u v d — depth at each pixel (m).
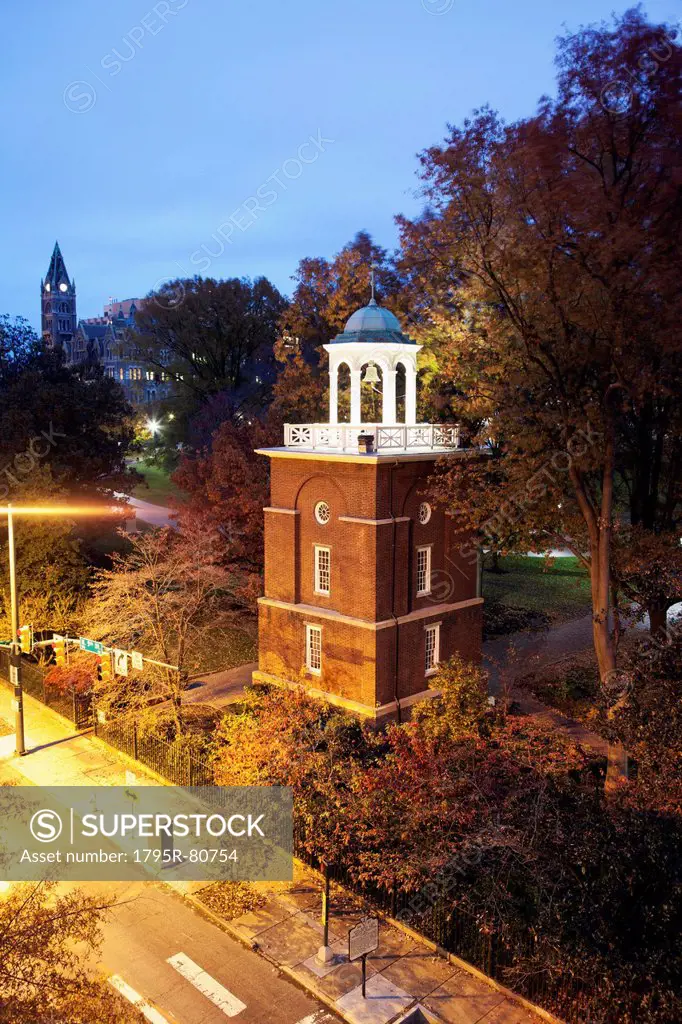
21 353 63.06
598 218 24.41
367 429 30.44
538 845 19.62
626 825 18.64
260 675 34.25
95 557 54.19
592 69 24.97
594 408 27.02
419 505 31.61
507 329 28.95
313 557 32.25
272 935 21.69
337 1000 19.19
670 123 24.28
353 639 30.58
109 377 58.22
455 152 26.73
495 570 57.66
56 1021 14.78
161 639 33.53
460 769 22.44
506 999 19.16
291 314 47.25
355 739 27.61
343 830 22.58
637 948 17.47
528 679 37.69
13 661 31.72
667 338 23.55
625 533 29.09
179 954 21.08
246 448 44.97
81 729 34.50
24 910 17.84
